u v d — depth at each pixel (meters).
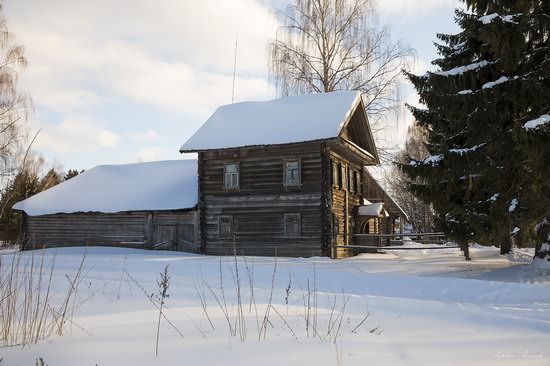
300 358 3.96
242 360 3.84
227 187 24.72
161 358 3.81
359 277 12.62
